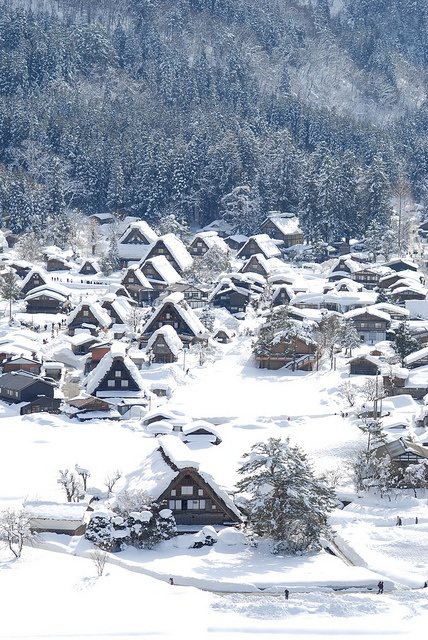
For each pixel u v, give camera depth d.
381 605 79.62
